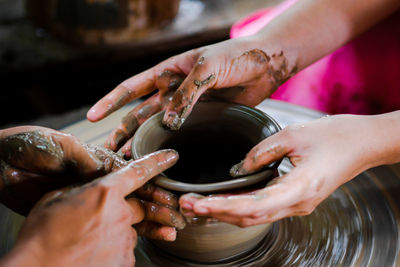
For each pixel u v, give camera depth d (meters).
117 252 0.74
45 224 0.67
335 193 1.03
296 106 1.31
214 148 1.00
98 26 2.12
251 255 0.90
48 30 2.25
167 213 0.78
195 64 0.95
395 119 0.88
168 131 0.92
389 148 0.84
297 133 0.80
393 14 1.37
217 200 0.68
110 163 0.86
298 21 1.18
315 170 0.76
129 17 2.12
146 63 2.38
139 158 0.79
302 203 0.77
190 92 0.91
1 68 2.10
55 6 2.12
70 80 2.23
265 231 0.90
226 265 0.88
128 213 0.74
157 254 0.92
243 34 1.59
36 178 0.88
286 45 1.14
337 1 1.22
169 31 2.27
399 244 0.89
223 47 1.02
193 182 0.96
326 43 1.21
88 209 0.69
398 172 1.06
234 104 0.95
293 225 0.96
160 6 2.18
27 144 0.83
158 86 1.06
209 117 0.95
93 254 0.70
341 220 0.97
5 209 1.03
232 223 0.74
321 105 1.53
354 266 0.86
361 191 1.03
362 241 0.91
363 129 0.84
